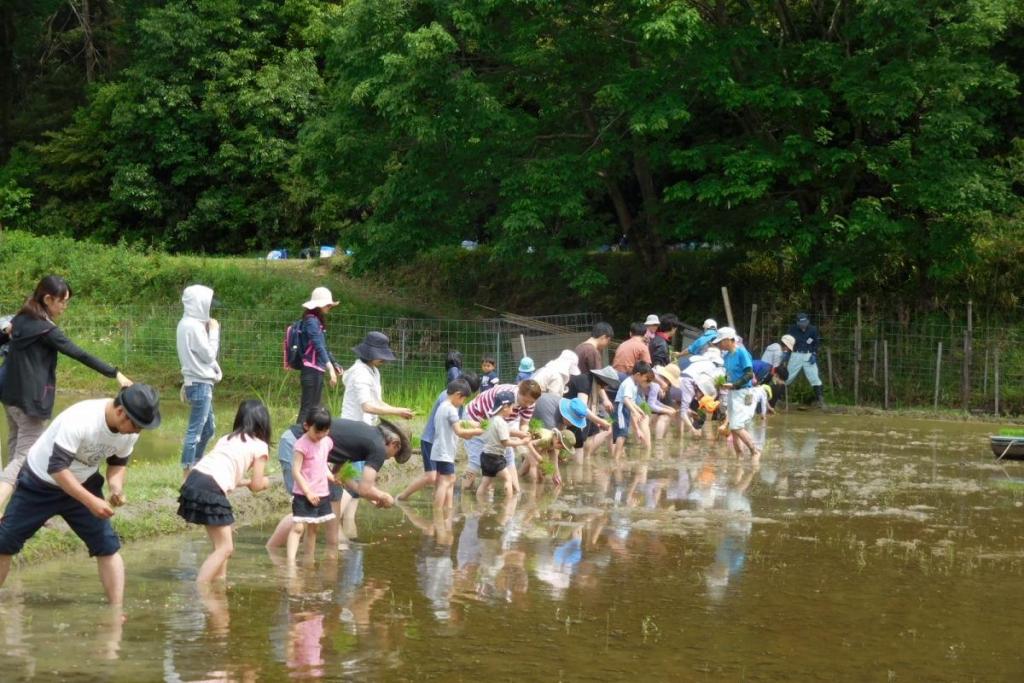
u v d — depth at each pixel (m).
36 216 38.94
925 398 24.03
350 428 9.91
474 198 26.38
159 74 37.25
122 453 7.15
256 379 24.02
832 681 6.33
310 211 37.88
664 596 8.12
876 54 23.62
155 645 6.45
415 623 7.16
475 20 23.81
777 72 24.36
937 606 8.09
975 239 25.59
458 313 30.31
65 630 6.70
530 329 26.39
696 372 19.06
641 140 24.59
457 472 14.09
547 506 11.78
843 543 10.20
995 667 6.69
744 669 6.47
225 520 8.11
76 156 38.22
